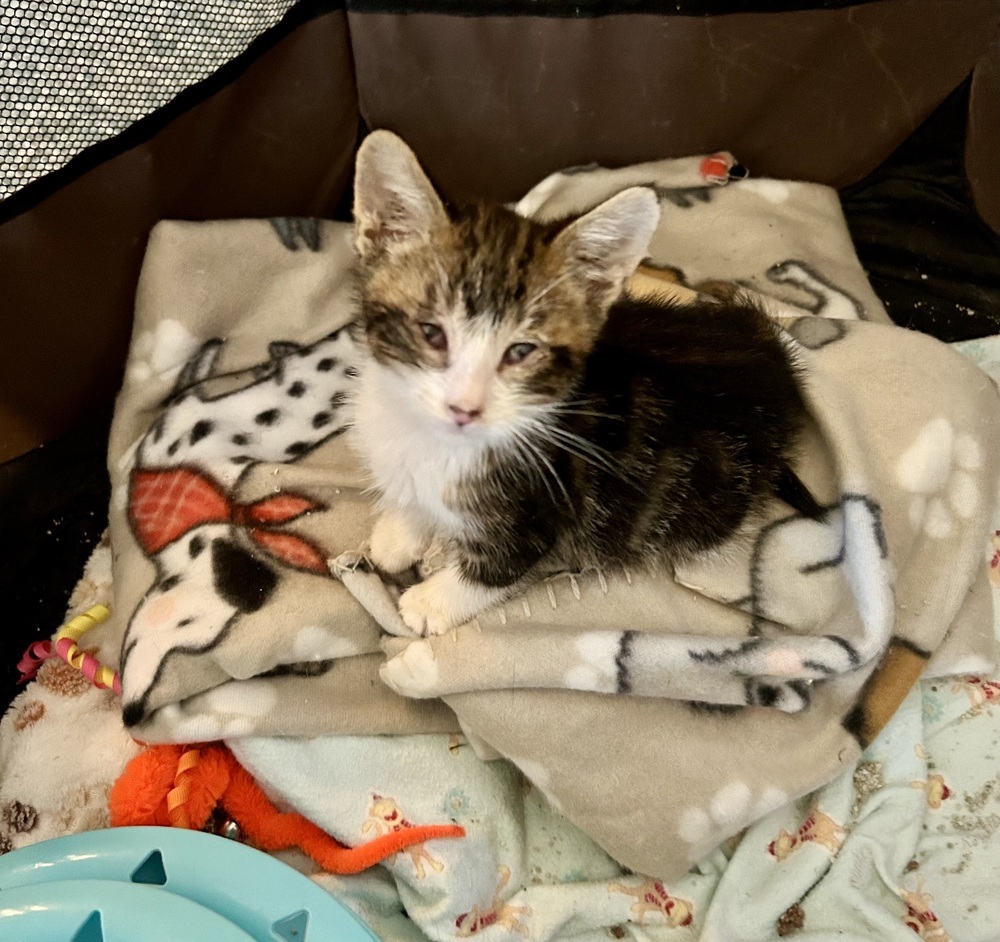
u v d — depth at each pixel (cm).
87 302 37
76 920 26
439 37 40
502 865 34
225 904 28
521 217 31
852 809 35
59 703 37
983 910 34
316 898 28
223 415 38
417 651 33
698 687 33
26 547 38
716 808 33
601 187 43
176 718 33
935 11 40
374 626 35
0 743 36
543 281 29
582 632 33
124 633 34
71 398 39
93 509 41
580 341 30
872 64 42
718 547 35
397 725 35
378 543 36
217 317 39
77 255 35
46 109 31
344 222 42
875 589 34
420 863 32
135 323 38
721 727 34
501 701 33
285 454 39
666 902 34
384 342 30
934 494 37
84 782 36
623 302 36
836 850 34
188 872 29
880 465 36
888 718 35
